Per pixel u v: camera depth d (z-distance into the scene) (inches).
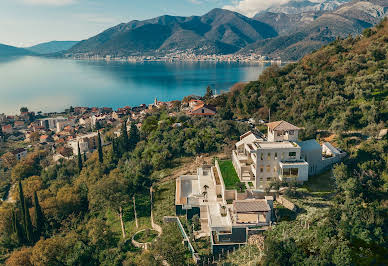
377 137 3366.1
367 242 1838.1
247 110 5467.5
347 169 2650.1
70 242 2731.3
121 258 2388.0
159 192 3213.6
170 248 2062.0
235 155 2930.6
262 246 1984.5
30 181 4517.7
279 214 2224.4
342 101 4256.9
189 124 4862.2
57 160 6259.8
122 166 4461.1
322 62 5679.1
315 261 1697.8
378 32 5895.7
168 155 3905.0
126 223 2906.0
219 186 2687.0
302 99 4813.0
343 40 6422.2
